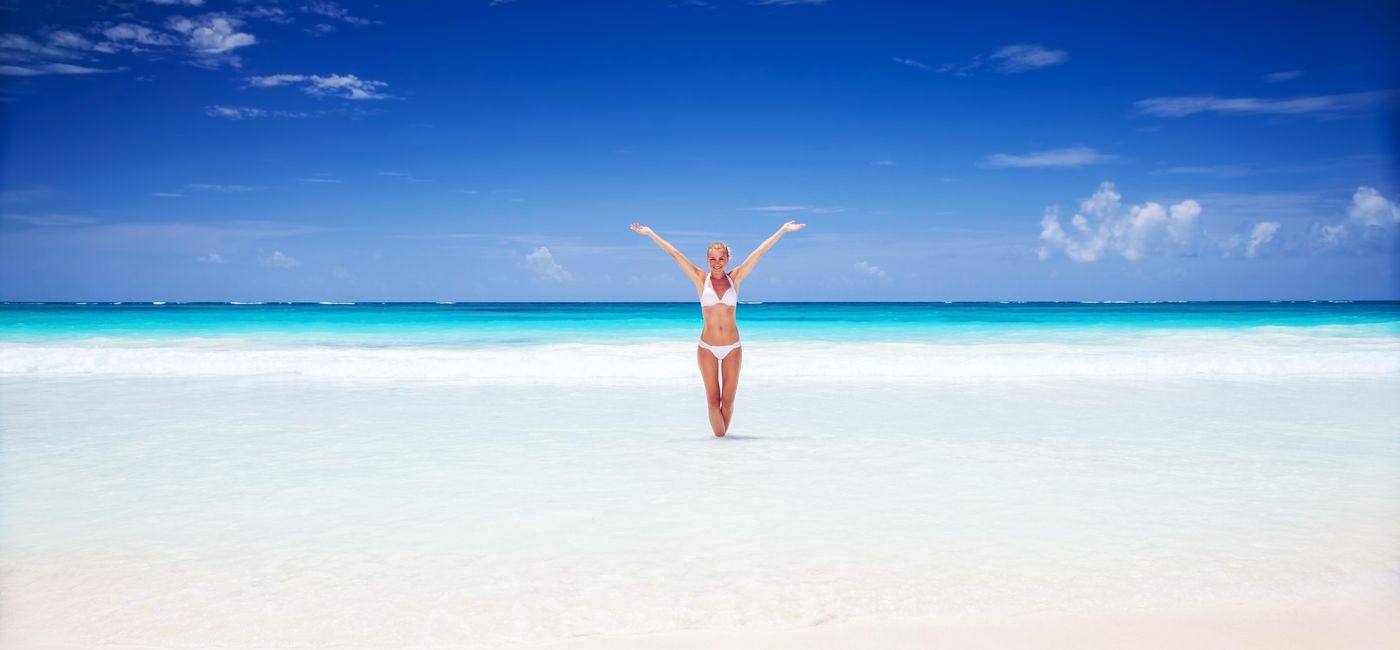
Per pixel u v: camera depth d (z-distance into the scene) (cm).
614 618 375
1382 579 422
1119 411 1030
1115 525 525
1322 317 3731
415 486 635
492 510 564
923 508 568
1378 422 944
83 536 504
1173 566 444
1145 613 378
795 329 2786
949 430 891
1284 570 436
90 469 693
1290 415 997
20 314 3491
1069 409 1047
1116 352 1842
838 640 349
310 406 1071
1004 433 873
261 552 473
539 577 430
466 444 810
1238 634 354
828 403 1103
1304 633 354
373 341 2242
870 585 416
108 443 810
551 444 811
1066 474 676
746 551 473
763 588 412
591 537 502
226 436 852
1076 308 6038
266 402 1105
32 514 553
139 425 918
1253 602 391
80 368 1499
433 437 849
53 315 3412
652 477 666
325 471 688
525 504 581
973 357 1572
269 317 3381
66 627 365
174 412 1015
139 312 3816
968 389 1252
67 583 421
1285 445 804
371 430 891
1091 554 466
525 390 1241
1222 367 1509
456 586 417
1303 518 541
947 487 631
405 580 426
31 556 464
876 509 566
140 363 1515
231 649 344
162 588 414
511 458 742
